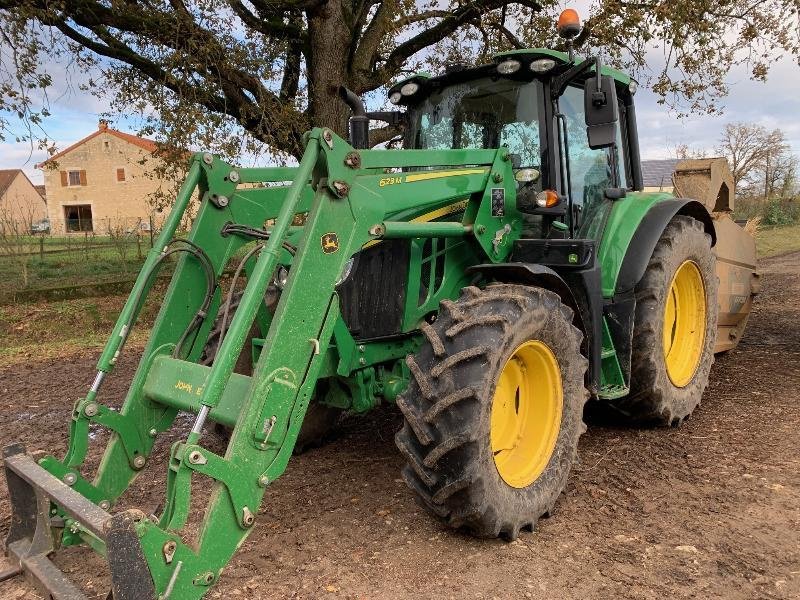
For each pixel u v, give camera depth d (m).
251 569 2.72
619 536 2.93
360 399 3.46
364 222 2.80
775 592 2.46
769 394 4.95
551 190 3.56
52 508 2.59
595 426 4.45
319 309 2.62
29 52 8.15
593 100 3.33
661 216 4.11
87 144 43.50
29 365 7.14
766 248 19.58
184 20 8.56
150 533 2.09
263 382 2.42
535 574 2.63
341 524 3.11
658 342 4.05
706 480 3.47
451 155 3.25
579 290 3.49
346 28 9.98
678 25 9.28
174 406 2.92
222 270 3.35
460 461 2.65
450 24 10.80
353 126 3.73
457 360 2.68
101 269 11.62
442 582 2.59
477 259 3.66
